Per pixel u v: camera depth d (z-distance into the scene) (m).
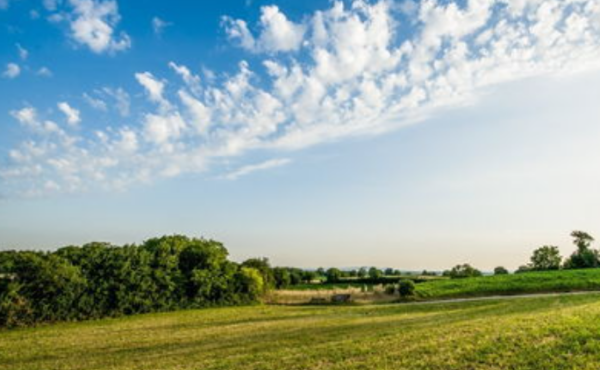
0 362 20.22
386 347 15.30
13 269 36.91
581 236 113.25
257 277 61.44
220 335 25.81
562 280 62.19
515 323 17.28
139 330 31.11
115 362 18.17
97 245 45.38
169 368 15.57
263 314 42.41
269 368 13.91
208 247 58.59
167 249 53.75
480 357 12.42
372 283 102.75
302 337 21.34
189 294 53.22
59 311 38.81
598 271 71.69
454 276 111.44
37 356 21.38
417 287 69.56
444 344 14.66
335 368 13.01
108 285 43.06
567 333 13.99
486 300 47.06
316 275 137.25
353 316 35.44
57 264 39.28
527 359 11.77
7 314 35.19
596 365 10.75
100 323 37.69
